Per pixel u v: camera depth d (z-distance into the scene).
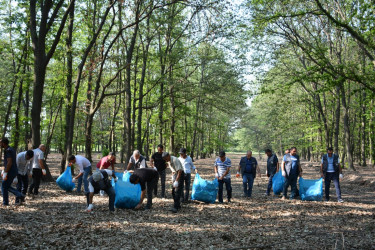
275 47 20.20
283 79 22.56
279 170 11.70
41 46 12.80
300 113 31.66
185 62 20.94
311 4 16.61
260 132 63.50
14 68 22.09
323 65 10.91
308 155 45.84
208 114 36.94
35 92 12.70
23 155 8.73
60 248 5.10
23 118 20.97
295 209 8.71
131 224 6.67
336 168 10.15
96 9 17.33
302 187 10.58
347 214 8.11
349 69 10.59
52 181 13.18
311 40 20.70
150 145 37.06
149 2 15.56
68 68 16.19
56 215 7.29
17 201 8.30
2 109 28.31
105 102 28.69
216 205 9.20
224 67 24.50
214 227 6.64
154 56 18.64
